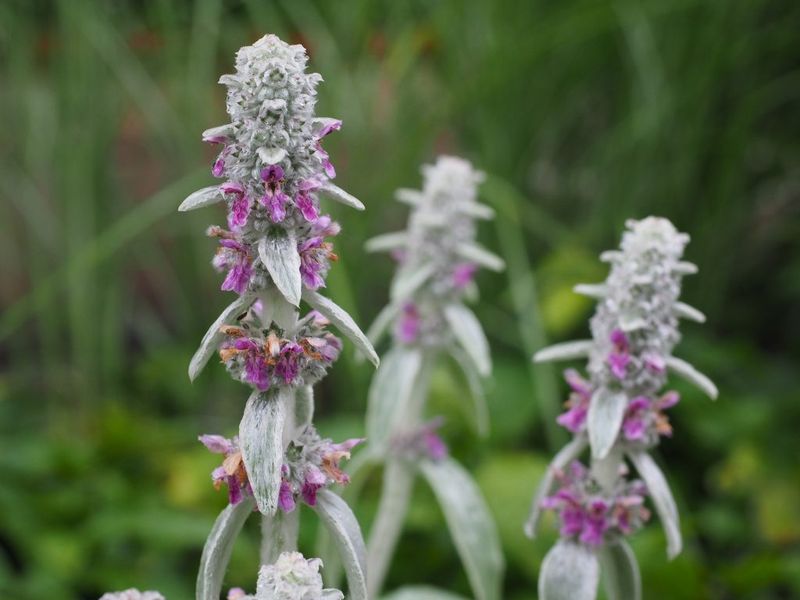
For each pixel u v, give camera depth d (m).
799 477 0.96
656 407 0.56
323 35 1.08
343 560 0.50
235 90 0.48
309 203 0.48
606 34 1.14
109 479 0.93
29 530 0.85
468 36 1.14
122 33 1.19
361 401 1.01
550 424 0.92
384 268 1.17
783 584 0.93
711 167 1.18
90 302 1.10
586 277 1.08
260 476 0.48
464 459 0.97
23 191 1.15
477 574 0.67
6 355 1.27
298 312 0.50
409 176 1.08
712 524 0.94
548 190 1.25
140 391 1.17
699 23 1.13
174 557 0.89
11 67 1.14
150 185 1.30
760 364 1.21
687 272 0.55
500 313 1.13
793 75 1.20
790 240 1.34
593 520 0.56
